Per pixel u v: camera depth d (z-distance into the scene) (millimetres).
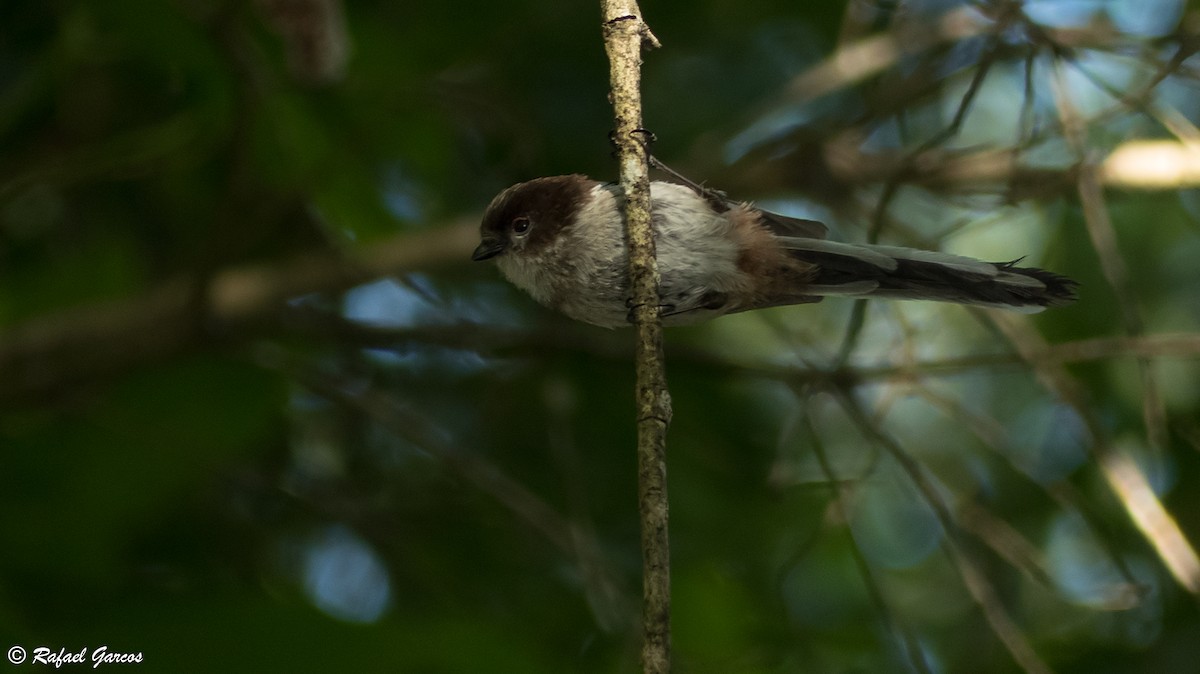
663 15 11688
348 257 10328
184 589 6852
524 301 12234
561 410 10234
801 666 9672
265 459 11211
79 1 9492
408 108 10594
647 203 6168
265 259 12453
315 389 9969
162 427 10039
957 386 12469
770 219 8391
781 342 12375
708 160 11086
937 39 11062
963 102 8461
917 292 7969
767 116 11039
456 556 10688
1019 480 11805
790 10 11992
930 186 10984
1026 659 8398
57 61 9648
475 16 10883
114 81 10883
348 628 6762
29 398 9898
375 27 10375
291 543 11195
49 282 10758
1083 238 11688
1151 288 11594
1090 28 9914
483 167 12031
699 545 10820
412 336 10414
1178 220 11602
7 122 9789
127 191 11367
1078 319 11617
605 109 11703
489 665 6879
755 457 11484
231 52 8438
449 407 11844
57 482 9359
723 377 10039
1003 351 11383
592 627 10086
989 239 12375
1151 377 8797
